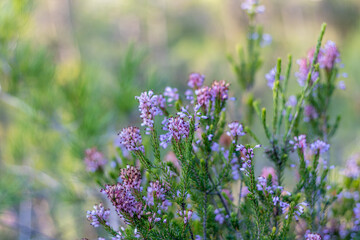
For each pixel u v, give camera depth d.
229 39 3.09
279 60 0.55
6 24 0.93
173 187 0.52
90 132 0.92
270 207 0.53
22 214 1.40
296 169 0.61
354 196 0.64
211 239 0.56
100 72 1.06
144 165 0.52
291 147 0.57
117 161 0.60
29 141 1.19
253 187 0.52
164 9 3.94
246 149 0.52
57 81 1.00
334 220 0.62
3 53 0.95
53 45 2.39
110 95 1.05
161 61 3.51
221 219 0.57
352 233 0.61
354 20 2.63
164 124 0.52
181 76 3.32
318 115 0.64
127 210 0.51
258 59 0.71
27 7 0.96
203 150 0.54
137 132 0.52
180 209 0.53
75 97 0.96
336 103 1.91
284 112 0.59
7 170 1.21
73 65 1.04
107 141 0.97
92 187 0.85
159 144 0.52
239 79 0.72
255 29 0.73
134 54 1.04
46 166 1.19
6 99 1.01
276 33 3.09
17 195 1.20
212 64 3.22
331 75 0.62
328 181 0.63
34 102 0.99
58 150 1.18
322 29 0.55
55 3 2.71
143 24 3.94
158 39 3.79
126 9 3.97
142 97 0.52
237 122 0.54
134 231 0.51
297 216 0.56
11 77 0.96
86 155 0.69
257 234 0.54
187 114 0.51
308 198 0.57
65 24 2.70
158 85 0.96
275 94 0.56
